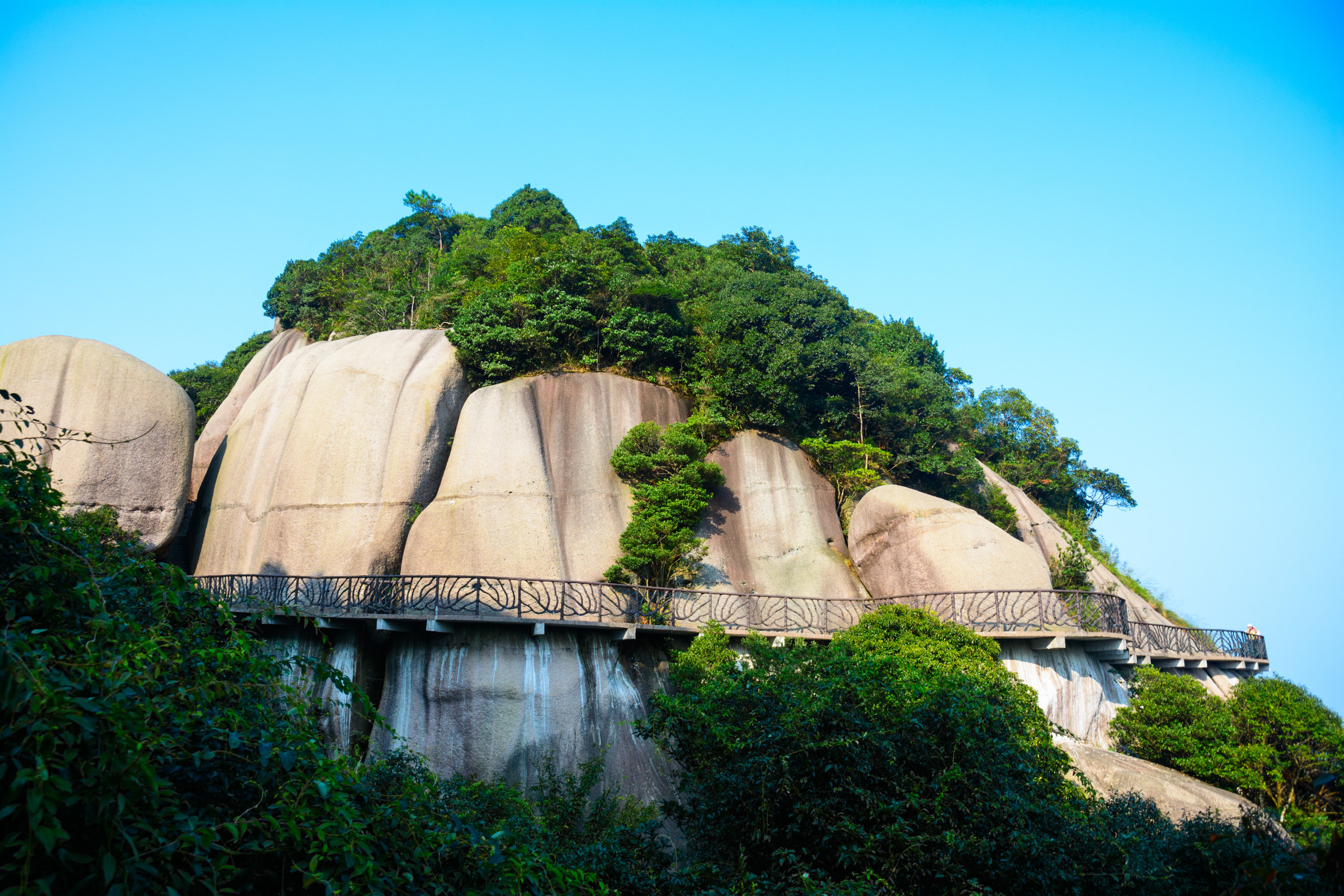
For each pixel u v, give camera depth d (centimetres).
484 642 1989
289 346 3972
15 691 505
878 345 4250
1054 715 2108
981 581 2281
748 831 1131
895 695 1195
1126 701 2316
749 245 4628
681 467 2492
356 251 5016
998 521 3005
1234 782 1961
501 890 707
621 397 2680
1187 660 2484
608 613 2192
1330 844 754
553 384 2652
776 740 1127
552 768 1859
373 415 2550
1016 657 2156
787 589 2458
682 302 3256
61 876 538
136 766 539
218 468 2836
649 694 2083
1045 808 1169
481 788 1517
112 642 654
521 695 1952
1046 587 2303
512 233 3928
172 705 653
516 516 2344
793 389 2848
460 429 2541
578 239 3541
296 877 697
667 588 2248
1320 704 2081
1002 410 4156
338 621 1998
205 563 2595
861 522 2594
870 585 2514
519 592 2025
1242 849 1249
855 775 1105
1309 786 1947
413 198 5509
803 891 958
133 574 827
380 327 3734
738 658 2022
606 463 2544
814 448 2780
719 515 2550
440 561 2292
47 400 2377
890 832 1037
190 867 590
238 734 654
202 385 4600
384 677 2066
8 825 513
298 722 779
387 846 696
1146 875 1170
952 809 1095
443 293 3581
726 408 2752
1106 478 4012
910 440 3039
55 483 2272
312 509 2441
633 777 1919
